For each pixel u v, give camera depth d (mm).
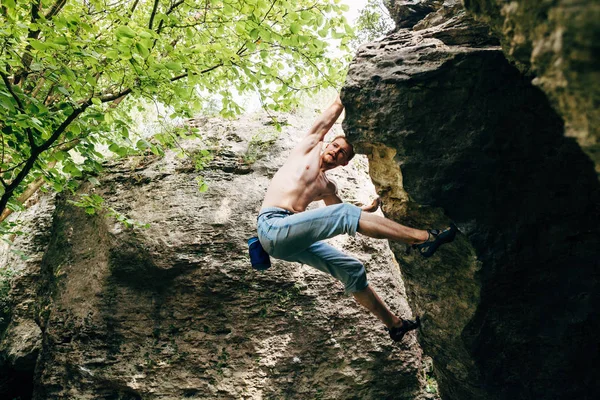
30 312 7098
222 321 5609
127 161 6590
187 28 4688
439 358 4340
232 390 5336
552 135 3055
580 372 3646
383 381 5570
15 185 4500
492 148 3113
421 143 3219
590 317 3420
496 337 3756
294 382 5430
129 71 4445
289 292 5703
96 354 5586
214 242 5754
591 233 3246
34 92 5504
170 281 5691
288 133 6727
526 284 3492
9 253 7586
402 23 4211
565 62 1448
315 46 4680
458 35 3270
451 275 3789
